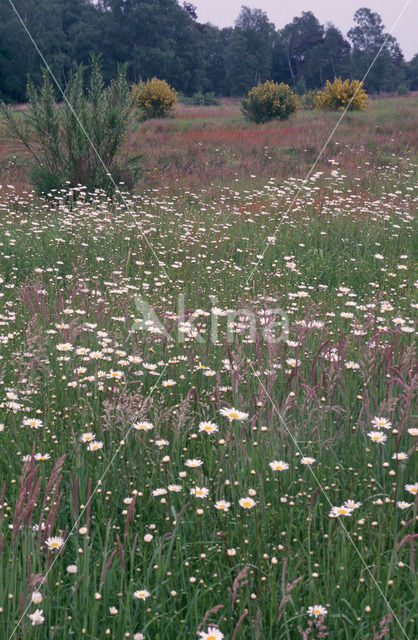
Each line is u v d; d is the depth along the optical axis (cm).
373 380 340
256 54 10894
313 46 11756
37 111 1395
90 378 354
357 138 2106
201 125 2947
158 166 1855
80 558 217
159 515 254
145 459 282
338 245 898
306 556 225
